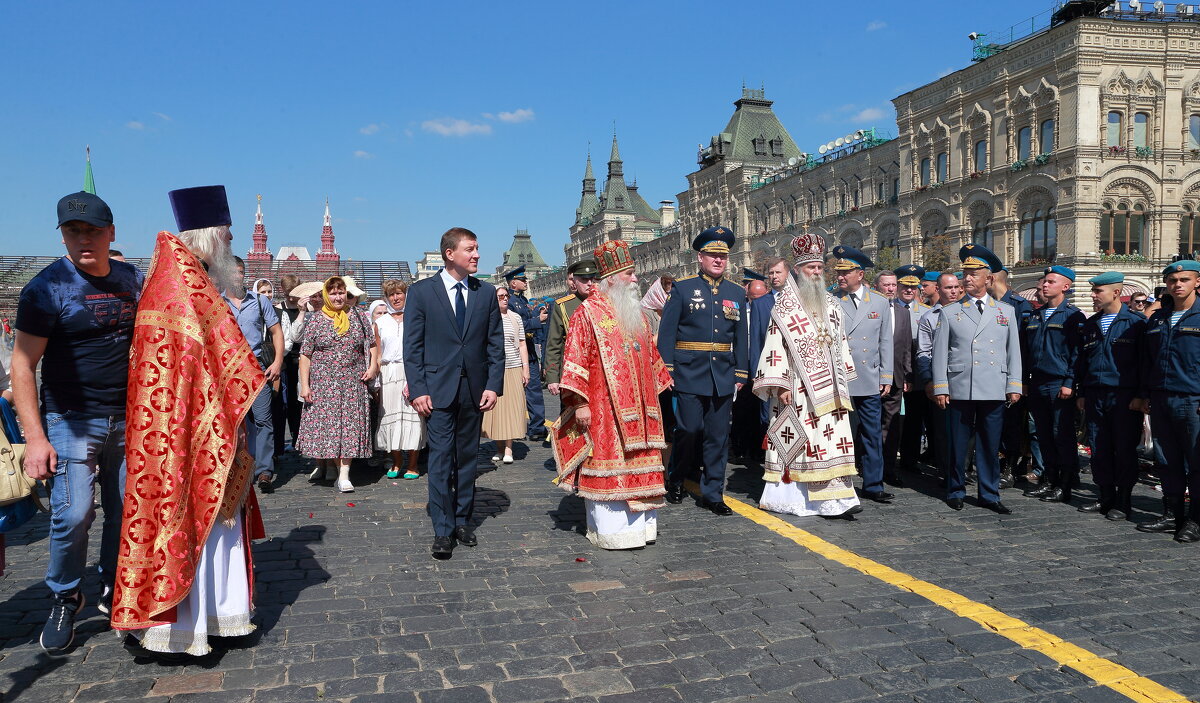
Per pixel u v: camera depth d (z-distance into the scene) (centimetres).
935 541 583
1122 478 659
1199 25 3409
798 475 652
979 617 424
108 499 390
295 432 1006
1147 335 636
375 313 845
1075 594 465
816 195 5434
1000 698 334
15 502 389
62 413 365
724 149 6675
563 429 578
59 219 355
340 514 660
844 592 464
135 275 392
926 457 962
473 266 560
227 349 363
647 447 559
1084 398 693
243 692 333
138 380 345
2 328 423
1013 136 3734
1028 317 787
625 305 573
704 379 660
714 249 662
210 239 390
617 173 10750
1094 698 335
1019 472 863
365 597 452
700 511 679
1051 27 3569
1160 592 470
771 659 370
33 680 341
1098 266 3394
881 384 734
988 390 675
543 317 1231
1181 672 361
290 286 1029
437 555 531
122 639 385
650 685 342
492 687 339
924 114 4284
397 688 338
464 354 549
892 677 352
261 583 476
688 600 449
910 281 930
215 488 352
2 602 439
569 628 407
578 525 627
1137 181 3441
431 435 544
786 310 661
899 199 4512
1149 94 3438
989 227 3906
